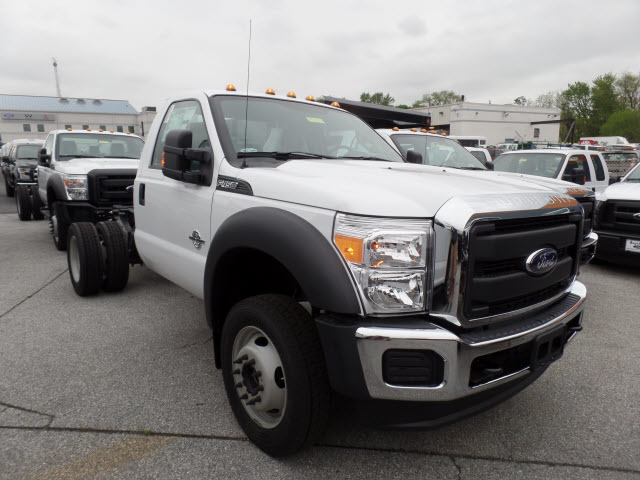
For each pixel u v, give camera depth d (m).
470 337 1.94
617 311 4.73
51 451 2.37
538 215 2.12
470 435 2.59
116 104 67.75
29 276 5.65
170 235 3.34
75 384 3.05
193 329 4.00
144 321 4.18
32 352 3.52
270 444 2.30
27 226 9.62
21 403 2.80
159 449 2.40
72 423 2.61
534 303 2.23
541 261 2.15
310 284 1.98
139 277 5.58
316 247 2.00
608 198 6.10
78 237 4.59
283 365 2.15
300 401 2.11
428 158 6.96
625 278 6.04
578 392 3.09
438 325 1.94
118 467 2.26
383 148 3.68
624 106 77.44
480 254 1.93
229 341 2.49
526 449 2.47
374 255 1.90
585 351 3.74
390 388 1.91
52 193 6.95
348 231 1.95
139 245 3.86
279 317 2.17
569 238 2.35
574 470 2.31
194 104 3.27
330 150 3.32
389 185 2.21
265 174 2.47
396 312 1.93
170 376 3.17
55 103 64.69
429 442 2.52
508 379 2.09
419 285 1.94
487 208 1.97
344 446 2.46
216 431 2.57
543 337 2.14
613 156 14.30
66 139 7.64
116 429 2.56
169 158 2.94
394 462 2.34
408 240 1.91
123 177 6.19
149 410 2.76
